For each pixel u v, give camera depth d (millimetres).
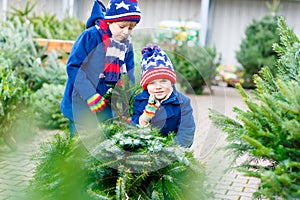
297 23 14273
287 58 3031
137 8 3557
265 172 2547
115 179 3338
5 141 5816
